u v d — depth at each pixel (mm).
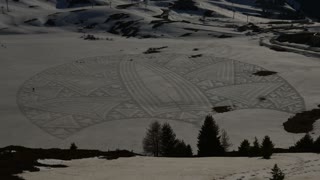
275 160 38656
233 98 91125
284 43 150000
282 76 104562
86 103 90250
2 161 37719
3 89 99375
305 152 48031
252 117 79562
